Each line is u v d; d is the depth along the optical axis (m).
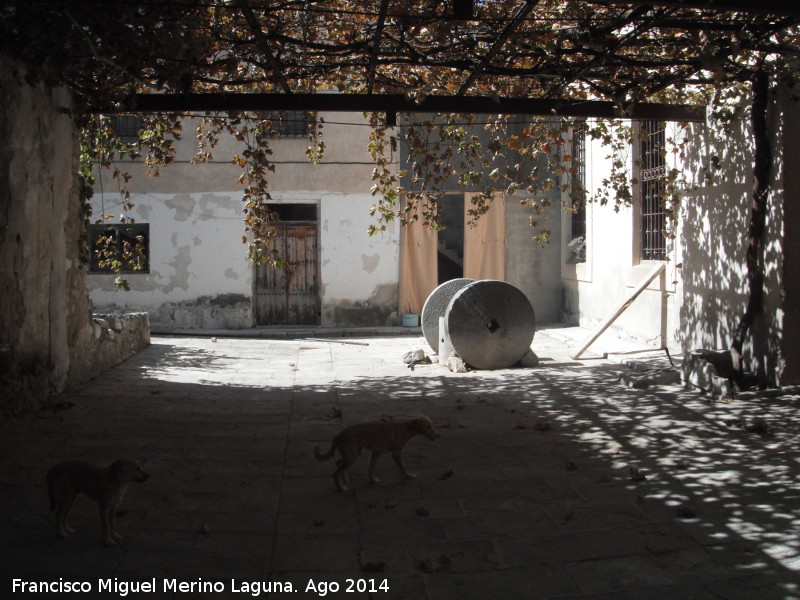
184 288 16.95
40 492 5.21
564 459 6.23
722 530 4.62
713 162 9.09
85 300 9.55
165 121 9.77
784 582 3.92
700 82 8.16
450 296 12.46
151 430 7.07
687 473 5.77
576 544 4.46
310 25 7.32
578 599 3.78
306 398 8.90
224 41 7.12
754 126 8.29
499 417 7.82
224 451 6.45
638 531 4.64
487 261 17.50
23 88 7.42
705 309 9.87
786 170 8.03
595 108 8.57
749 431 6.86
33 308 7.77
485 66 7.52
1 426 6.96
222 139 16.73
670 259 11.38
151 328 16.88
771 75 8.07
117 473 4.21
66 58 6.81
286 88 8.07
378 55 7.56
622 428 7.20
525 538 4.56
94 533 4.52
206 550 4.35
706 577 4.00
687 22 6.78
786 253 8.09
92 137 9.82
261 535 4.60
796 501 5.08
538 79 8.43
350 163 16.23
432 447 6.64
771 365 8.37
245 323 16.91
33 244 7.75
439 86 8.80
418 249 17.20
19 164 7.38
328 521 4.85
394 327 16.94
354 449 5.40
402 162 17.38
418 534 4.64
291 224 17.22
